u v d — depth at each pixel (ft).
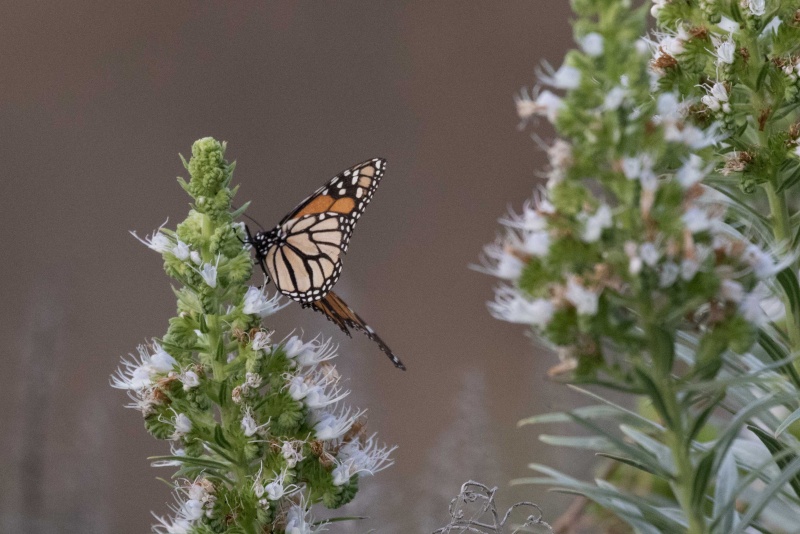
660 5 8.94
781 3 8.90
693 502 8.77
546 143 8.75
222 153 8.95
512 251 8.75
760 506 8.77
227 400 8.92
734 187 8.93
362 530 9.36
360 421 8.96
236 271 8.93
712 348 8.74
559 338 8.73
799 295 8.89
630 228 8.72
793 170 8.92
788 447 8.86
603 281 8.63
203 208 8.94
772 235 8.92
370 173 9.30
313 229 9.31
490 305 8.75
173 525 8.93
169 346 8.93
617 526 9.20
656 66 8.91
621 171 8.61
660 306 8.73
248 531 8.91
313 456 8.93
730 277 8.72
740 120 8.91
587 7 8.73
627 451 8.77
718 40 8.91
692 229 8.64
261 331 8.92
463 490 8.91
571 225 8.73
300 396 8.93
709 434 9.14
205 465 8.92
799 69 8.88
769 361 8.91
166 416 8.93
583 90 8.73
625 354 8.75
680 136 8.69
